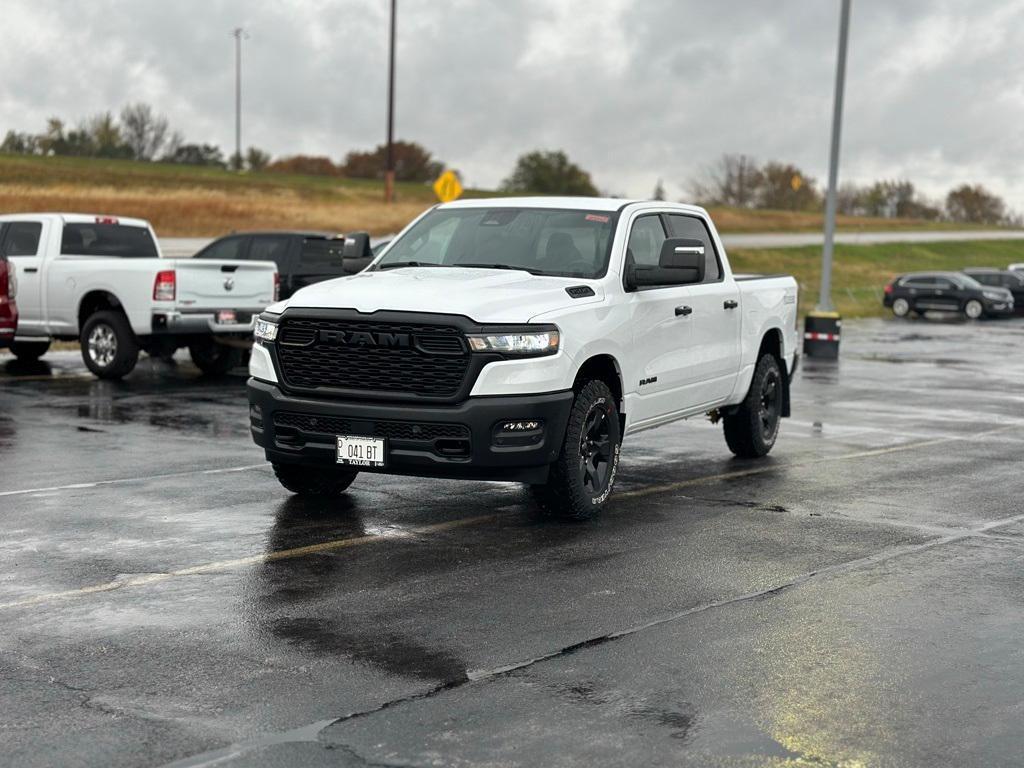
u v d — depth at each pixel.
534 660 5.57
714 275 10.55
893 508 9.15
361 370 8.04
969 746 4.64
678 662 5.57
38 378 16.75
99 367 16.56
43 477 9.79
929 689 5.26
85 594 6.54
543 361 7.98
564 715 4.90
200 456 10.84
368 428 7.98
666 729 4.77
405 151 121.44
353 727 4.75
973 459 11.56
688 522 8.55
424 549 7.64
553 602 6.52
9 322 15.80
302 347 8.15
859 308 45.41
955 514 8.95
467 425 7.80
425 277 8.60
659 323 9.37
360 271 9.58
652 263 9.66
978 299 41.22
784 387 11.87
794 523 8.56
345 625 6.07
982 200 123.56
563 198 9.73
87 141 115.56
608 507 9.04
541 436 8.00
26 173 74.31
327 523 8.31
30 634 5.86
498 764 4.42
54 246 17.25
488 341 7.82
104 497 9.05
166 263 16.02
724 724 4.83
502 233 9.36
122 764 4.38
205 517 8.43
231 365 17.77
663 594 6.70
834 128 25.44
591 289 8.66
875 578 7.09
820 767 4.44
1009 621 6.28
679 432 13.02
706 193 120.62
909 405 16.12
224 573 7.01
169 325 16.06
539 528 8.27
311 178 101.62
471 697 5.09
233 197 68.38
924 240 85.00
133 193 64.31
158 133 117.69
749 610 6.41
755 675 5.41
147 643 5.75
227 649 5.67
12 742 4.56
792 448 12.13
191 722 4.78
